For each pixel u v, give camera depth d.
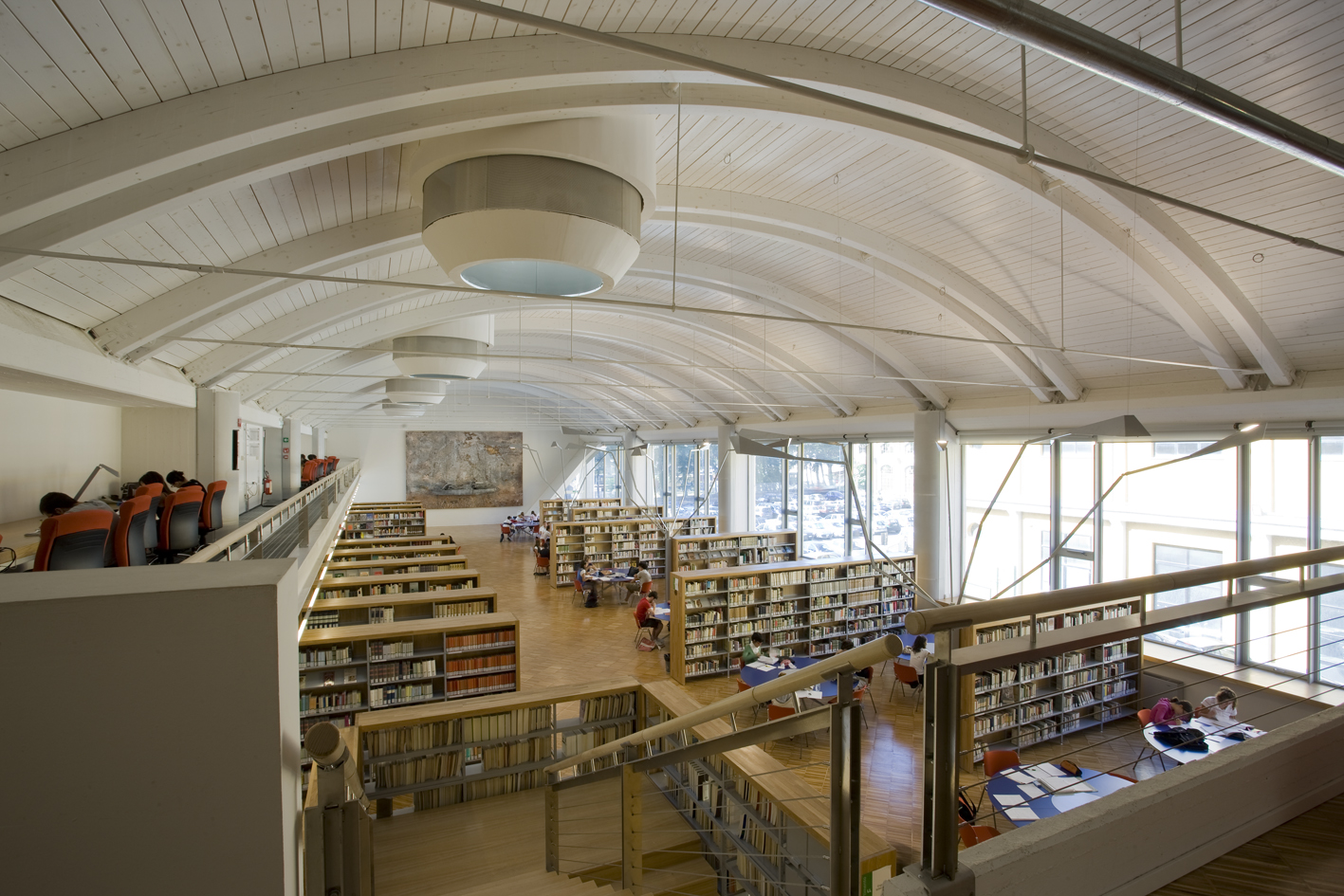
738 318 12.47
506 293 5.07
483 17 3.56
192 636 1.17
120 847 1.15
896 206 7.68
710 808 4.55
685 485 24.52
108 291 5.16
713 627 10.18
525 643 11.77
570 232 4.22
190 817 1.18
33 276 4.46
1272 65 4.60
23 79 2.89
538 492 30.22
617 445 28.56
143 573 1.27
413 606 8.20
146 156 3.32
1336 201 5.78
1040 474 11.93
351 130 3.94
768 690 1.90
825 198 7.70
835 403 15.30
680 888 4.16
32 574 1.25
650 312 12.20
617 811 4.93
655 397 21.08
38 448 6.98
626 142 4.37
